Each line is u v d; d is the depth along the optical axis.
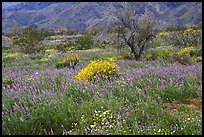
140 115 7.37
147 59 21.11
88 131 6.86
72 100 8.58
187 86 9.74
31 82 11.96
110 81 10.82
